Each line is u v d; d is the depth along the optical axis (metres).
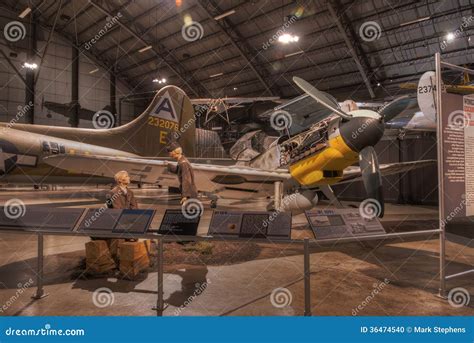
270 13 15.34
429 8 12.41
